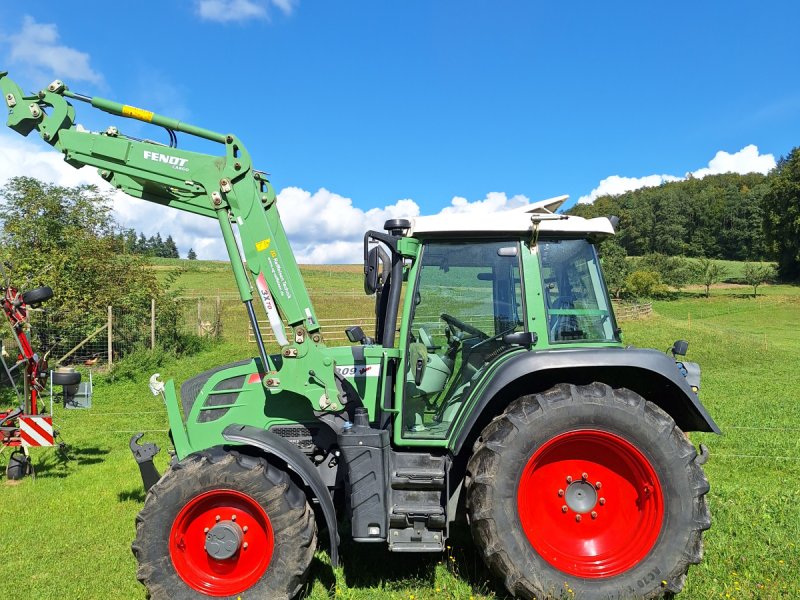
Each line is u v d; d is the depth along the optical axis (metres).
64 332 12.86
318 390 3.56
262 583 3.28
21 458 6.05
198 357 15.05
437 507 3.42
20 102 3.61
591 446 3.49
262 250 3.58
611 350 3.48
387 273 4.05
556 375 3.72
